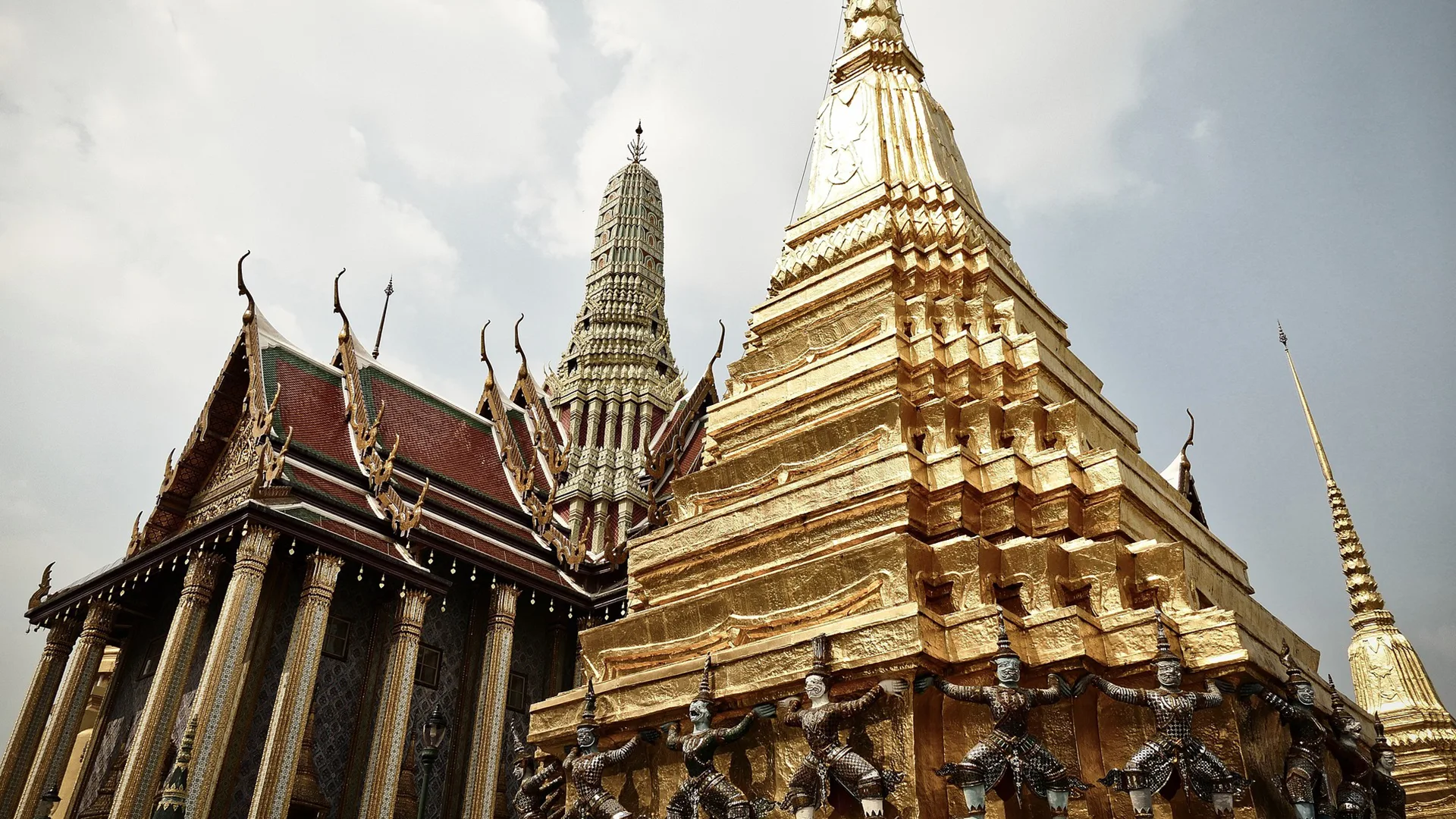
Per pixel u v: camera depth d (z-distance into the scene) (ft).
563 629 102.83
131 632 95.14
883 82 71.87
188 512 92.73
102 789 86.33
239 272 95.76
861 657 35.70
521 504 109.29
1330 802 33.78
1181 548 39.09
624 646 45.88
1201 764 31.68
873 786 33.22
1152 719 34.71
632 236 166.20
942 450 45.88
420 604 85.71
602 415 139.13
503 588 94.99
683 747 37.55
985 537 43.11
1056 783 32.19
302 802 79.05
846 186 67.10
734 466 51.13
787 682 37.11
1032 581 38.63
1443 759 57.41
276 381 94.32
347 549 82.48
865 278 57.72
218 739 71.05
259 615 82.38
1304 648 45.01
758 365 58.90
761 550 46.01
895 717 34.81
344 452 95.09
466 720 91.25
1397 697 59.98
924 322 53.31
